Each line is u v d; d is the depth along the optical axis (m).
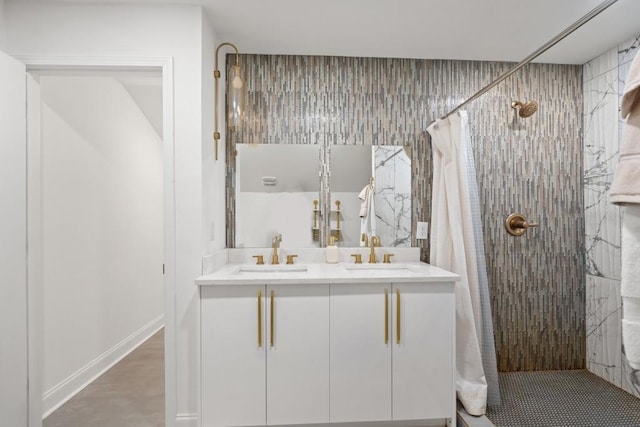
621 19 1.84
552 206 2.38
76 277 2.28
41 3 1.77
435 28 1.99
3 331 1.57
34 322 1.77
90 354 2.41
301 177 2.29
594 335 2.29
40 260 1.82
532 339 2.38
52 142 2.09
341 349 1.70
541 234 2.38
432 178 2.35
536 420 1.77
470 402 1.79
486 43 2.15
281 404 1.68
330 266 2.12
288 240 2.28
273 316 1.67
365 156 2.32
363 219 2.31
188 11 1.81
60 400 2.10
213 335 1.66
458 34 2.05
